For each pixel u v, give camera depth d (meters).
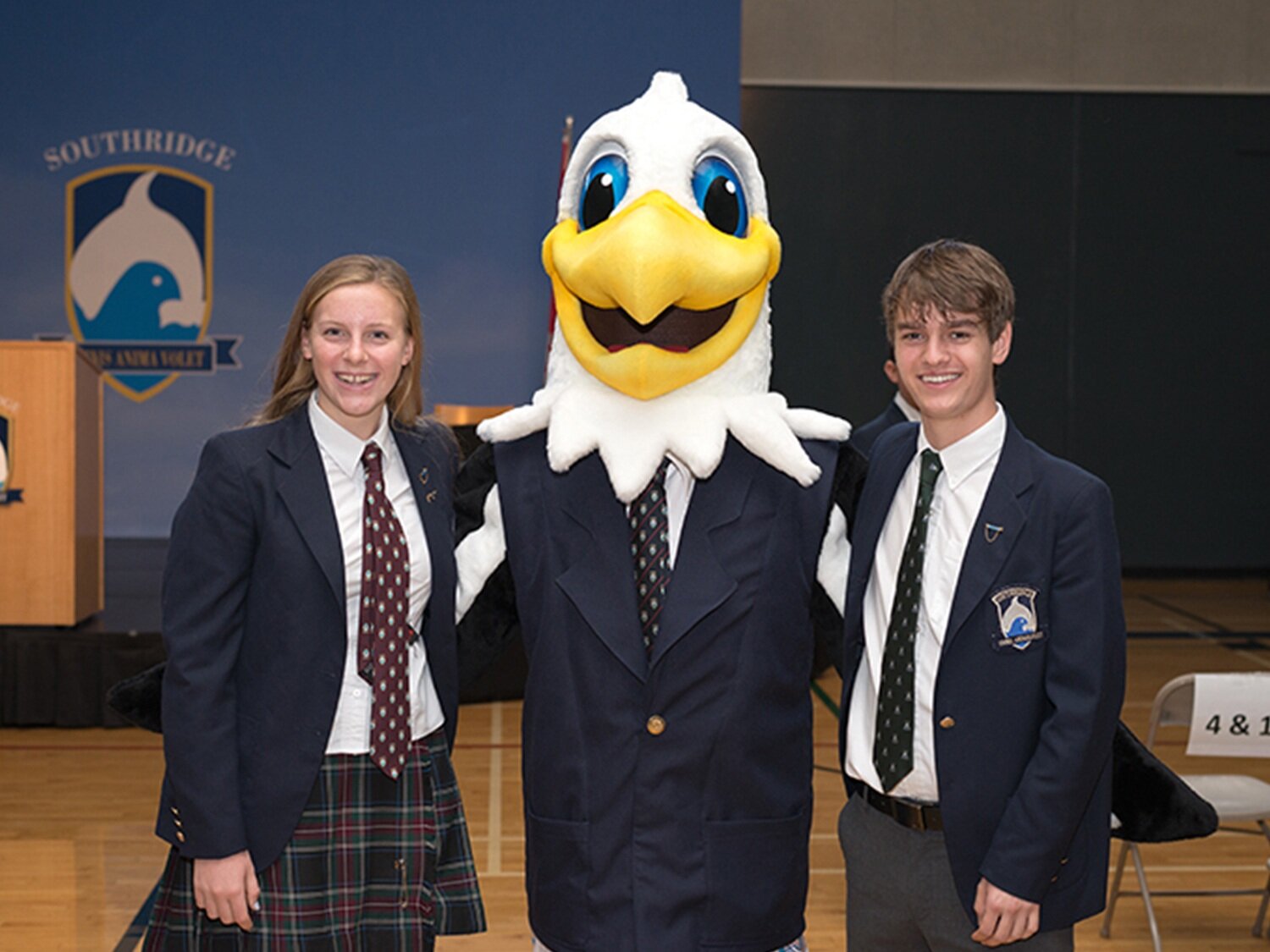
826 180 9.72
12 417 5.53
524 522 2.06
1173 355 9.88
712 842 1.95
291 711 1.91
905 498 2.01
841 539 2.16
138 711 2.10
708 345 2.09
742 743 1.96
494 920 3.55
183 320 7.69
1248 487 9.97
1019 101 9.75
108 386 7.68
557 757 1.98
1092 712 1.81
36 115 7.61
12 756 5.15
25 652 5.52
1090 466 9.91
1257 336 9.89
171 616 1.92
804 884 2.04
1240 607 9.36
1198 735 2.83
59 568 5.59
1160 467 9.93
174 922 1.97
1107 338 9.86
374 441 2.00
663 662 1.96
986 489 1.92
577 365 2.16
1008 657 1.87
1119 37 9.76
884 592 2.00
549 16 7.64
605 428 2.05
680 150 2.10
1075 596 1.85
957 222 9.77
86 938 3.38
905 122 9.73
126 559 7.16
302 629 1.91
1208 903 3.73
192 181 7.66
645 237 1.93
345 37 7.64
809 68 9.69
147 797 4.62
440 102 7.68
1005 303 1.90
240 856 1.90
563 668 1.98
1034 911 1.85
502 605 2.22
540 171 7.70
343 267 1.95
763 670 1.97
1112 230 9.81
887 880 2.00
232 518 1.92
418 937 1.94
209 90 7.64
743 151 2.18
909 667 1.94
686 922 1.93
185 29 7.62
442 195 7.71
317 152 7.68
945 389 1.89
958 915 1.94
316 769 1.92
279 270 7.71
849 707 2.07
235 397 7.72
